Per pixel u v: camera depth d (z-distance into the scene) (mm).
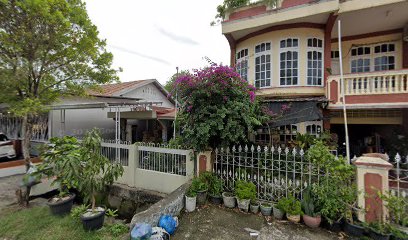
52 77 7277
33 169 6094
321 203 4500
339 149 8633
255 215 5020
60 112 11336
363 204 4141
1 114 12898
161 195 6504
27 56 6344
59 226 4746
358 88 7098
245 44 9461
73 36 6777
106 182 5125
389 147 8133
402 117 8117
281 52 8398
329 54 8164
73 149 5664
